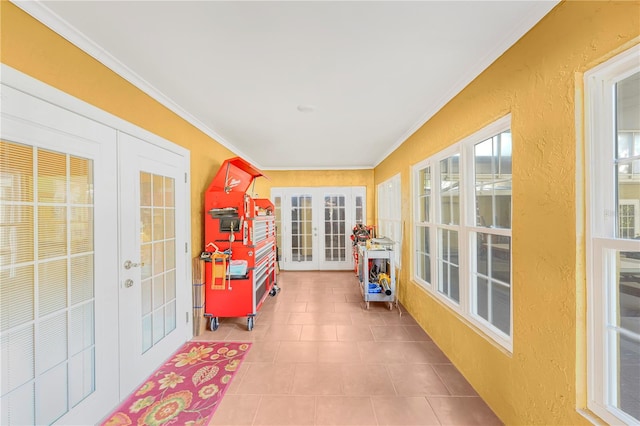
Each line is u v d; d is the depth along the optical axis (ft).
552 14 3.98
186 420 5.27
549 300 4.11
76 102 4.80
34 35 4.13
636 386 3.49
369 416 5.35
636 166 3.32
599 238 3.51
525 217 4.58
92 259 5.16
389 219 14.53
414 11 4.14
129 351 6.05
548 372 4.12
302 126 9.88
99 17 4.27
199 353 7.80
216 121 9.28
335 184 18.83
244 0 3.87
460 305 6.91
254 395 5.98
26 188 4.08
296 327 9.53
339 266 18.89
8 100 3.83
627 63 3.18
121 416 5.38
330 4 3.98
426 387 6.21
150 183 6.88
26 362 4.09
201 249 9.56
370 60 5.57
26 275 4.09
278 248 18.88
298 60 5.56
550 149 4.05
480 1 3.93
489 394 5.58
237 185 11.09
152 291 6.94
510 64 4.90
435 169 8.61
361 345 8.19
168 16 4.23
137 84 6.29
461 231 6.84
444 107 7.50
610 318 3.50
